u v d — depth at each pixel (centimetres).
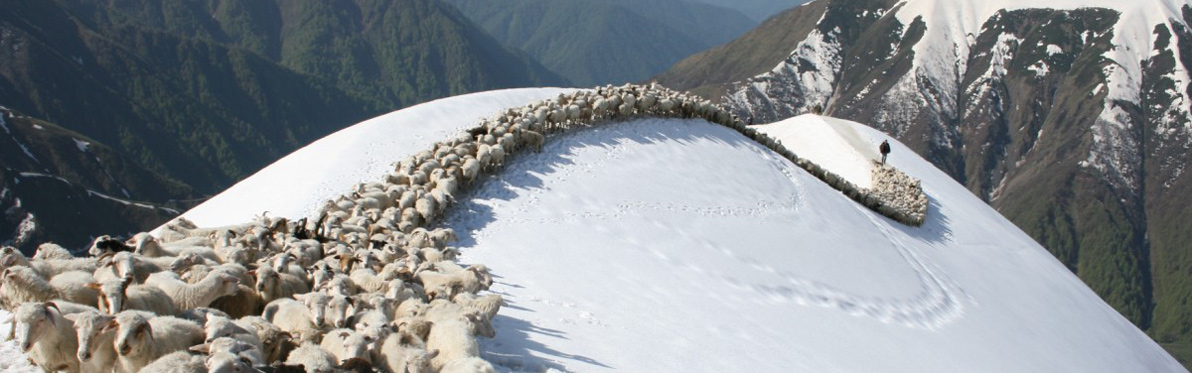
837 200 4094
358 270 1883
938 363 2605
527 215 2845
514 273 2280
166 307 1441
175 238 2095
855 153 5641
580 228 2812
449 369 1329
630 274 2500
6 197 11588
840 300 2933
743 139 4291
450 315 1612
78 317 1236
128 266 1537
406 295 1733
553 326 1881
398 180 2920
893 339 2692
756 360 2028
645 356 1825
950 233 4666
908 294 3269
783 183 3925
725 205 3409
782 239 3259
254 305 1641
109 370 1265
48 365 1255
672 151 3747
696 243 2953
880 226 4097
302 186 3406
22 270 1395
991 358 2883
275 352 1403
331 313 1526
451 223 2694
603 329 1952
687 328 2141
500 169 3177
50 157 14725
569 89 5278
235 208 3394
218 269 1595
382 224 2441
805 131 6162
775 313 2544
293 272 1791
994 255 4547
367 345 1387
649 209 3122
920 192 4869
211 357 1179
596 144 3588
